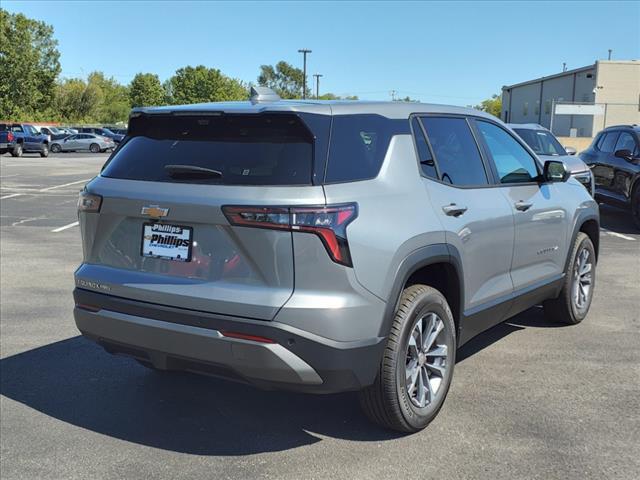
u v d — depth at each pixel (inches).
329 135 135.6
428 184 154.3
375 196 137.7
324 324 127.6
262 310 127.1
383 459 140.9
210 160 138.7
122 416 164.2
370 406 145.3
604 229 471.8
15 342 219.9
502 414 161.6
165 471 137.3
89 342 220.4
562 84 2158.0
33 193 722.2
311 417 162.7
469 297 167.3
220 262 132.5
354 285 130.3
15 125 1583.4
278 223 126.2
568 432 152.0
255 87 151.5
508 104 2787.9
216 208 130.5
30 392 179.3
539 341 217.6
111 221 147.4
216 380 187.8
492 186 180.9
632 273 322.7
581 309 235.1
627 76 1859.0
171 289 135.6
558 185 218.4
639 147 469.1
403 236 139.9
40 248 393.4
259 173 132.0
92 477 135.0
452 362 159.8
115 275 144.9
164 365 141.8
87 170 1103.0
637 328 231.8
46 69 3093.0
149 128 153.5
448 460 139.9
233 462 140.7
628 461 138.7
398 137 151.0
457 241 157.5
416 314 145.2
